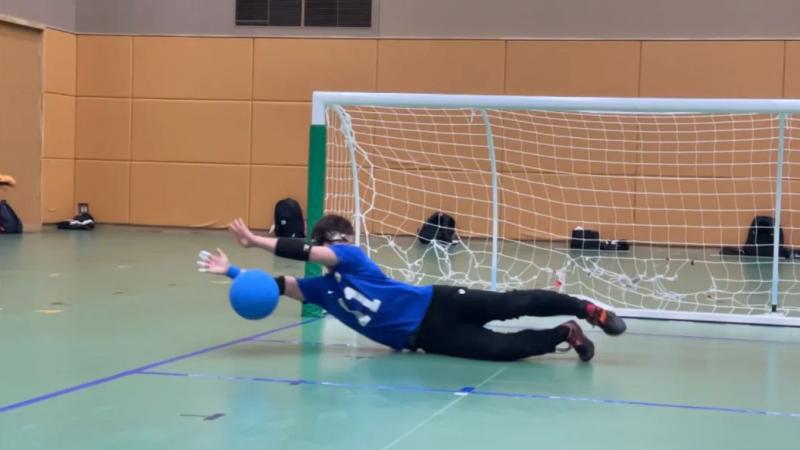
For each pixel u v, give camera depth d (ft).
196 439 8.36
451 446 8.28
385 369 11.84
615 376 11.75
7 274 22.34
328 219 13.07
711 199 35.88
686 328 16.33
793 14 36.22
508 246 35.45
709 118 35.09
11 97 38.22
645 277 24.95
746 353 13.75
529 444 8.39
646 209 33.71
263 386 10.68
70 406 9.57
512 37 38.65
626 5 37.65
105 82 41.88
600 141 36.47
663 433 8.90
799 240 34.91
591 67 38.11
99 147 42.06
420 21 39.32
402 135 37.35
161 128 41.63
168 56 41.37
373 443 8.31
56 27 40.57
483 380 11.28
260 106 40.83
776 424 9.37
